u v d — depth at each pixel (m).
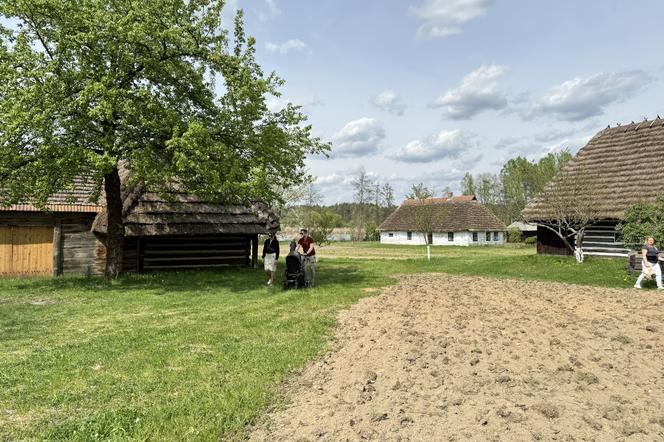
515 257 25.34
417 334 7.93
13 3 12.88
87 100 12.75
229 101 15.20
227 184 13.73
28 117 12.12
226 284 15.25
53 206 18.05
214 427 4.43
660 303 11.09
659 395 5.09
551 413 4.54
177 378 5.90
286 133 16.38
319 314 9.98
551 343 7.25
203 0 14.99
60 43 13.09
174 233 17.50
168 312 10.57
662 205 15.88
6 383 5.78
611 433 4.18
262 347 7.33
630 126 25.23
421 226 30.16
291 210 57.72
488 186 88.62
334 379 5.85
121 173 20.50
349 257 32.12
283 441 4.21
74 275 18.48
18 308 11.13
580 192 21.33
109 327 9.02
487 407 4.79
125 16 13.47
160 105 14.23
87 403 5.15
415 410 4.76
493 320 9.05
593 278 16.58
